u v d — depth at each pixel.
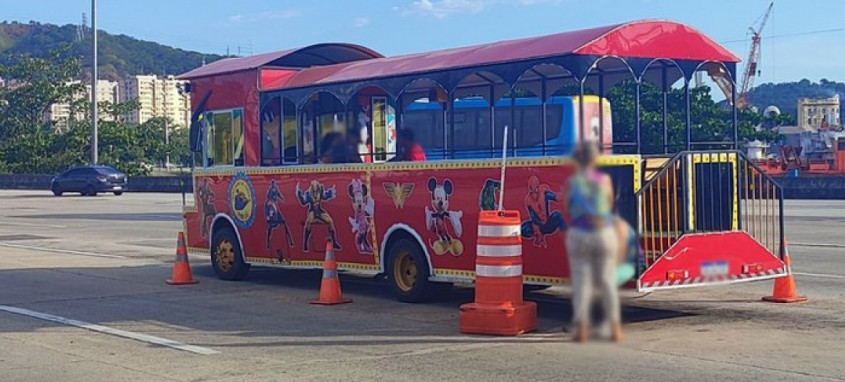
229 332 10.45
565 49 10.23
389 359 8.80
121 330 10.68
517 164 10.70
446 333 10.09
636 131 11.09
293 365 8.66
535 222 10.52
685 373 7.97
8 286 14.65
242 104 14.86
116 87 137.50
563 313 11.18
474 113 13.20
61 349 9.63
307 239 13.73
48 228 27.20
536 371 8.14
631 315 10.84
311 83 13.51
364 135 13.55
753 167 11.09
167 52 180.12
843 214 26.97
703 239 10.29
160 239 23.22
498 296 9.89
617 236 5.12
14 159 70.12
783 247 11.33
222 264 15.21
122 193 52.16
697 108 16.12
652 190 10.05
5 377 8.38
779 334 9.69
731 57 11.41
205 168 15.60
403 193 12.21
